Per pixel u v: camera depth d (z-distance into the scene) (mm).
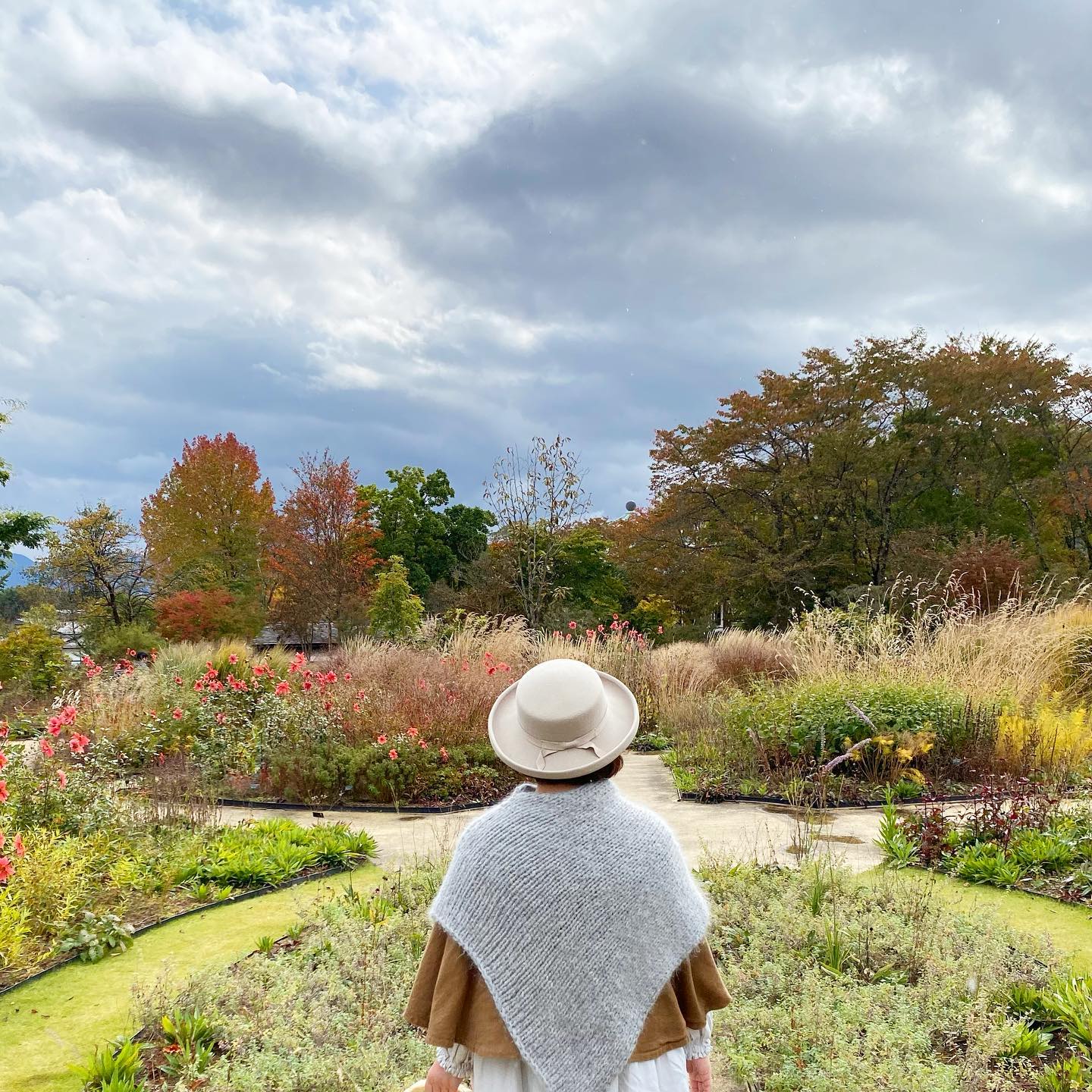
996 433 33406
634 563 36906
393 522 48969
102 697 11797
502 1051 1884
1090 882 5852
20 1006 4312
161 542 39406
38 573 35344
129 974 4668
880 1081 3299
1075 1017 3822
